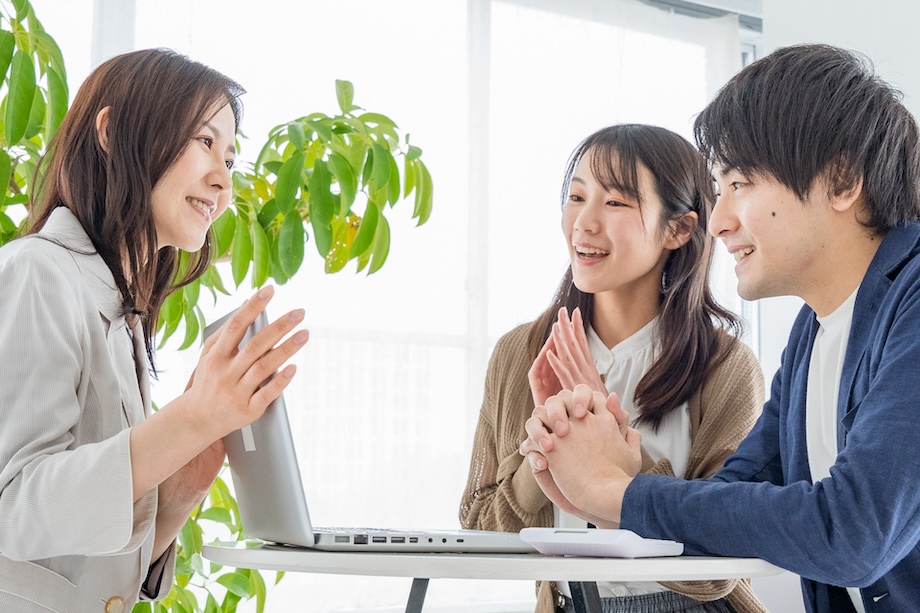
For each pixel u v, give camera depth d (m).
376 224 1.81
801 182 1.08
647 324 1.64
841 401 1.10
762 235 1.11
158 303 1.26
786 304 2.52
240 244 1.74
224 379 0.89
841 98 1.08
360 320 2.72
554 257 2.98
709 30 3.28
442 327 2.81
